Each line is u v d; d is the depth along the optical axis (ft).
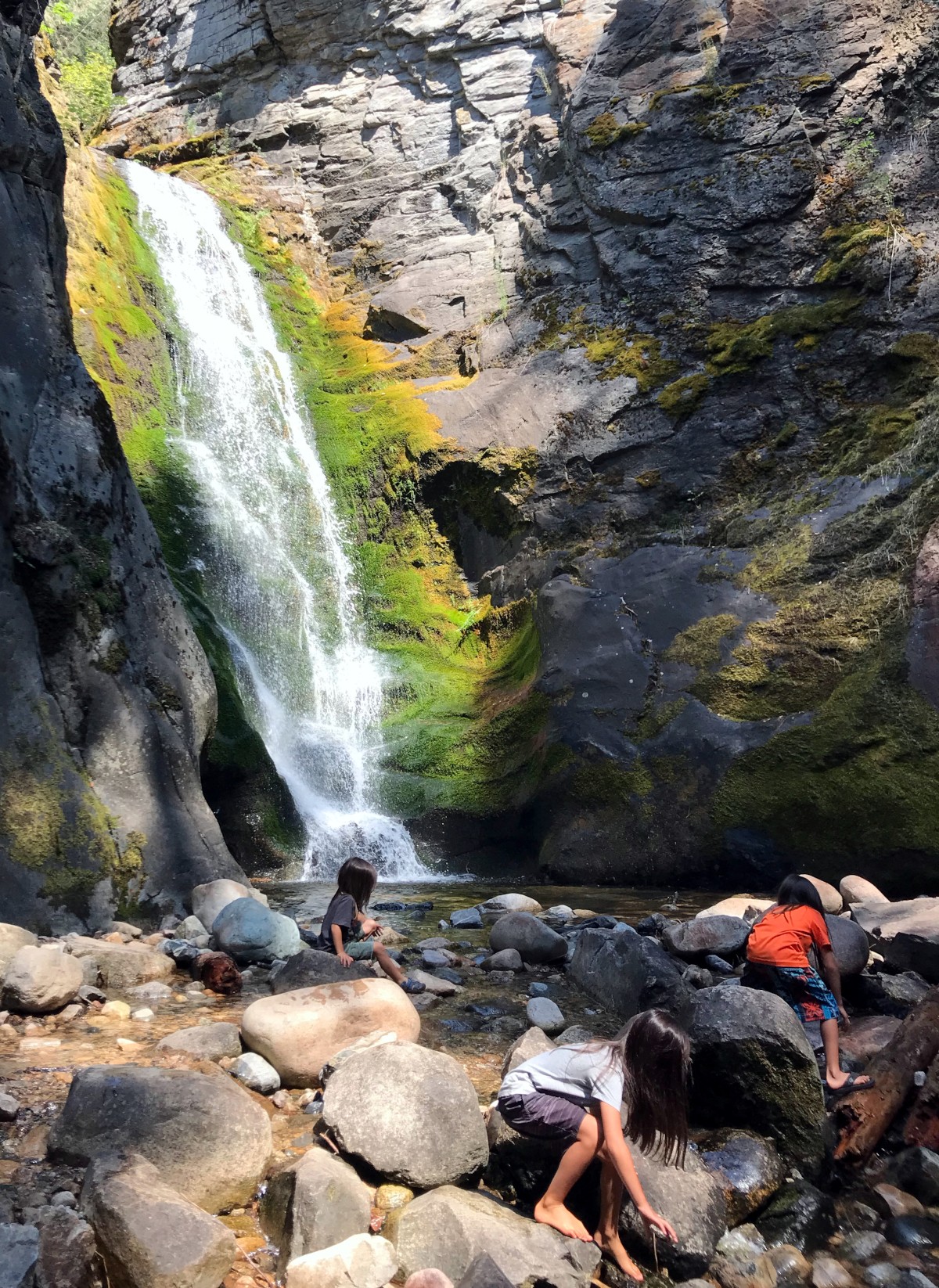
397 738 46.44
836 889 32.60
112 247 55.62
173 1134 11.19
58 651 24.94
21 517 24.89
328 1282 9.39
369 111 69.46
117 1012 16.94
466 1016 17.79
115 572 26.96
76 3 91.81
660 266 53.36
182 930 22.33
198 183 69.21
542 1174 11.69
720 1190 11.51
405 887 36.29
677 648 39.32
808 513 41.01
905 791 31.94
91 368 49.75
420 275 63.72
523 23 65.62
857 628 35.76
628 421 50.31
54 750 23.82
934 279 45.27
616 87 58.18
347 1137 11.55
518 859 40.93
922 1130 13.20
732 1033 13.10
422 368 60.95
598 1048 11.21
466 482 54.24
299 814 40.63
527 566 49.78
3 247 27.40
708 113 54.39
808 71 52.65
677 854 35.32
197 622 42.09
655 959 18.20
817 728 34.32
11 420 25.77
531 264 59.67
